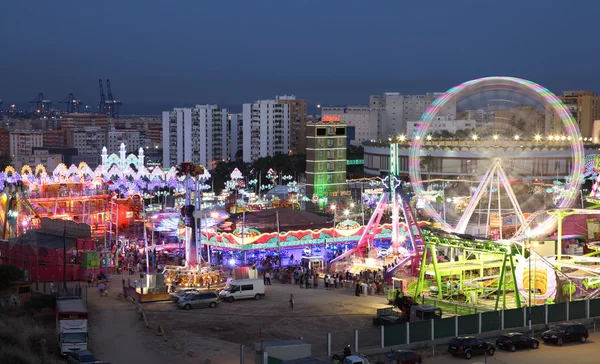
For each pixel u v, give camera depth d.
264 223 128.50
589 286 90.19
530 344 70.81
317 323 80.81
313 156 183.62
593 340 74.25
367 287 97.62
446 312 85.00
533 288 84.81
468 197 168.88
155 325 79.50
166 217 139.38
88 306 88.06
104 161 167.00
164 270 103.50
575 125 145.38
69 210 145.38
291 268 112.00
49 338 71.38
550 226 113.94
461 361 66.81
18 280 90.56
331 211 163.00
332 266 114.31
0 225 121.81
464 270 94.12
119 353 69.06
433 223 134.38
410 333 70.81
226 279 102.88
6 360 62.94
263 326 79.50
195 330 77.75
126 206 151.62
